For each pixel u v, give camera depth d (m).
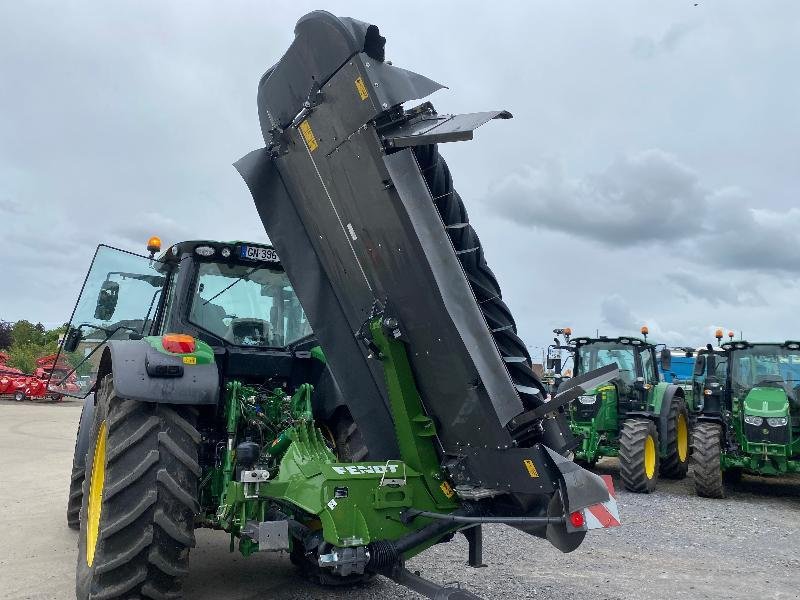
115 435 3.34
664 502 8.04
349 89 2.98
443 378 3.03
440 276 2.84
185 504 3.29
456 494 3.24
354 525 2.95
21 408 20.89
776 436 8.24
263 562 4.75
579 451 9.51
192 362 3.55
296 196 3.51
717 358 9.66
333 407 4.37
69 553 4.92
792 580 4.68
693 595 4.25
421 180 2.88
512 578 4.46
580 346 10.55
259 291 4.71
